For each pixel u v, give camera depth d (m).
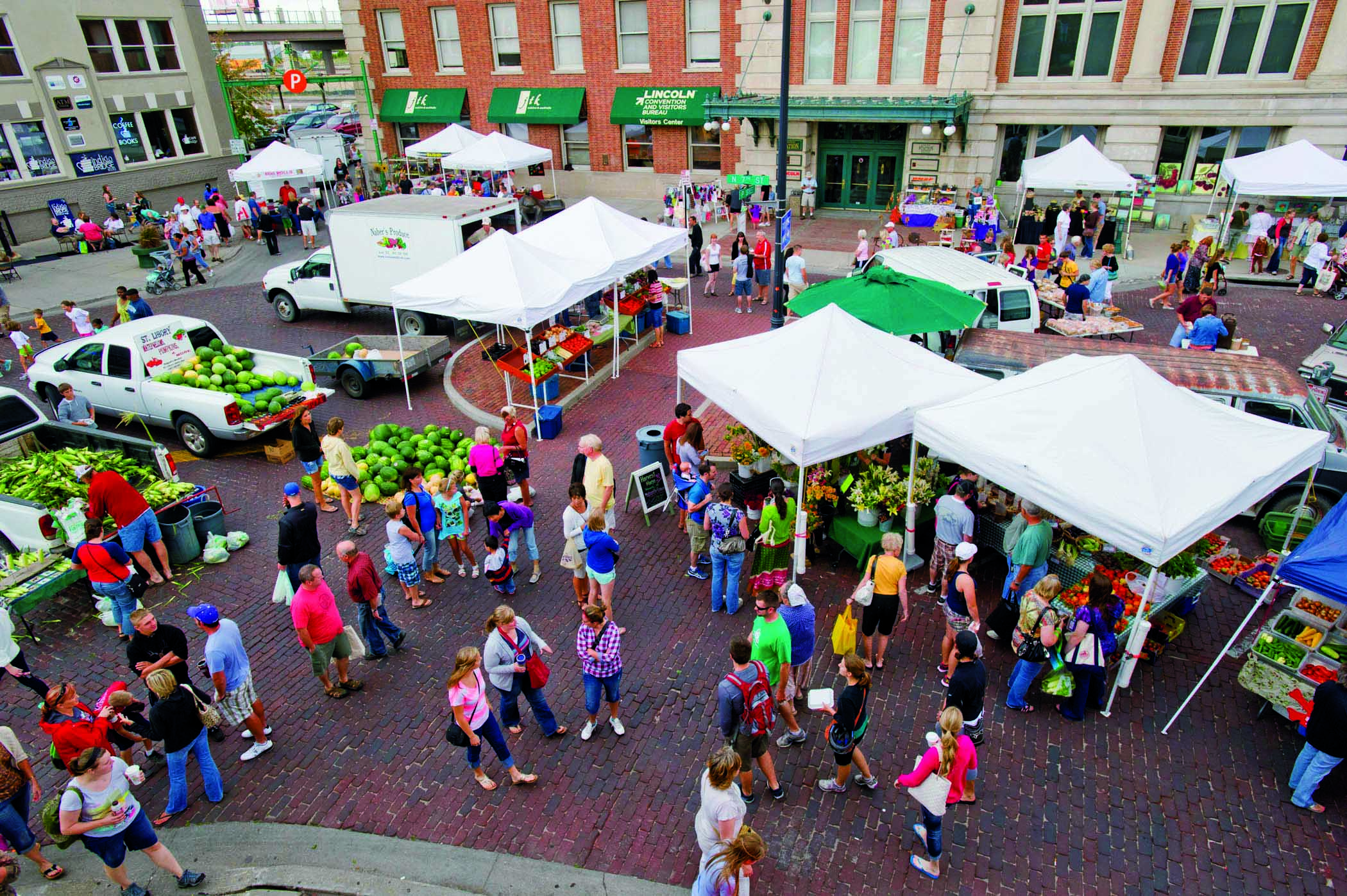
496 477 10.18
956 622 8.26
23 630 9.76
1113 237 23.14
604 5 30.19
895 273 12.61
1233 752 7.61
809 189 29.23
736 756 5.69
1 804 6.55
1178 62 24.44
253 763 7.77
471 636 9.45
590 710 7.77
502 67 33.38
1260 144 24.50
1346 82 22.47
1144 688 8.42
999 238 25.30
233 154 35.75
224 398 13.31
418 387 16.97
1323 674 7.46
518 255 14.37
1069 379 8.66
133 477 11.62
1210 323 14.31
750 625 9.51
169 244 26.42
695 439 11.11
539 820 7.09
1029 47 25.80
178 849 6.91
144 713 7.95
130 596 9.42
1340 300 20.14
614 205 32.09
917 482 9.98
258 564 11.02
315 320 21.06
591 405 15.55
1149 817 6.95
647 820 7.06
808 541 10.53
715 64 30.00
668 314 19.28
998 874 6.49
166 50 32.88
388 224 18.36
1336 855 6.59
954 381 10.05
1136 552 7.31
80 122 30.14
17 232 28.97
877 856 6.64
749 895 5.98
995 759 7.57
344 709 8.41
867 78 27.59
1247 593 9.88
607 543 8.84
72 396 13.54
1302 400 10.34
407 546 9.57
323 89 55.62
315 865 6.74
